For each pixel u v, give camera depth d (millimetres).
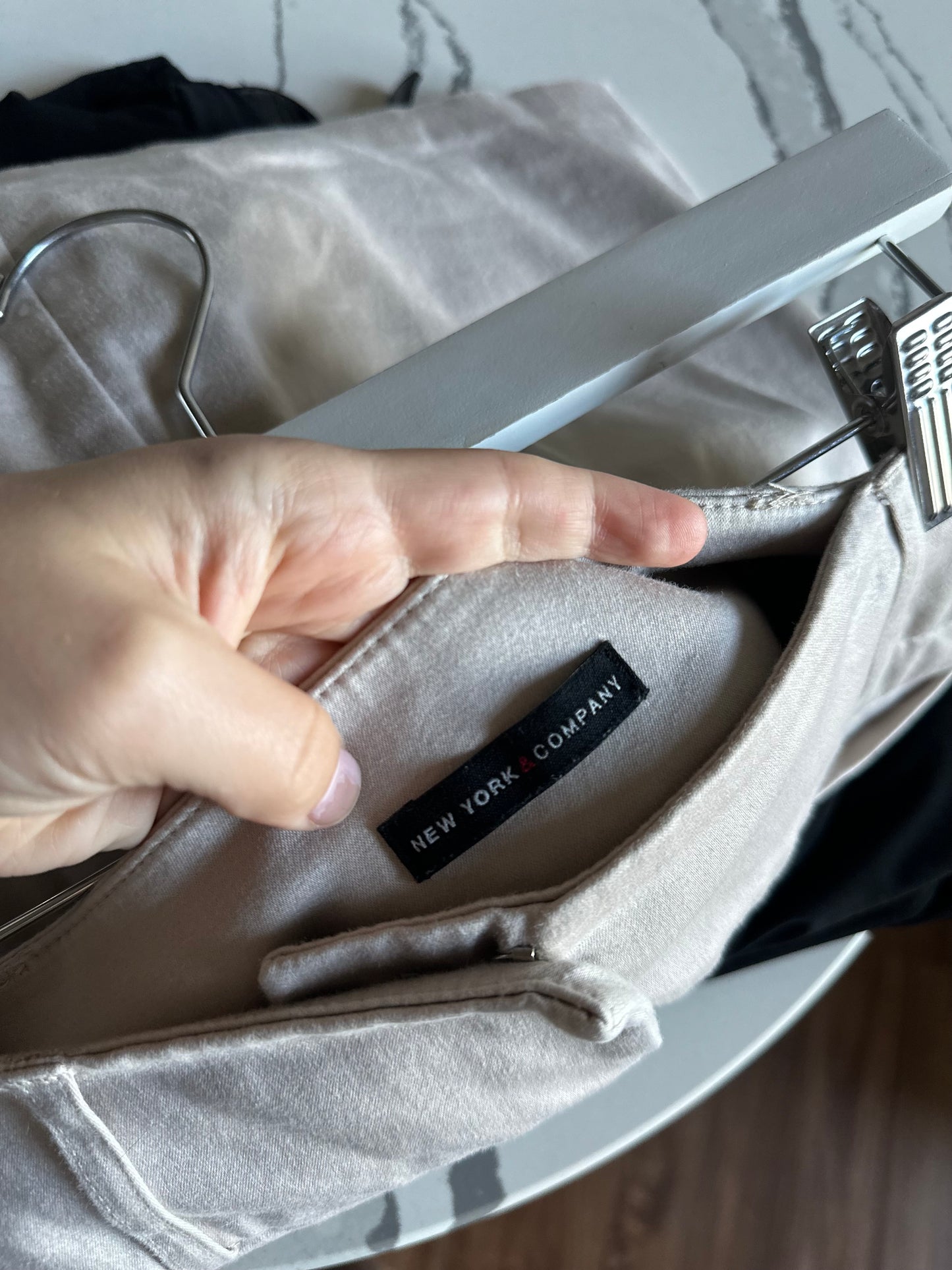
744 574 427
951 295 327
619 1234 1060
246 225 515
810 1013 1121
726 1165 1081
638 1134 584
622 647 356
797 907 569
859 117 682
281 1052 355
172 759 320
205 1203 399
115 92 680
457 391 374
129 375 480
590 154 604
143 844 367
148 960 379
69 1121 366
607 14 718
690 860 371
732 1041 594
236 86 711
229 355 487
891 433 378
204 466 329
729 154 687
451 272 572
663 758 361
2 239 493
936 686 530
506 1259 1052
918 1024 1110
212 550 333
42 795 342
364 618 372
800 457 386
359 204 562
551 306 380
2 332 474
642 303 375
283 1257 573
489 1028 363
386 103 715
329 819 351
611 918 363
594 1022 287
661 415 541
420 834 358
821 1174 1071
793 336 575
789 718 357
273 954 351
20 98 656
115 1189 387
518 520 338
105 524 322
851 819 593
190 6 718
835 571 352
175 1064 357
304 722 328
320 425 375
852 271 658
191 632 314
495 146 606
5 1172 388
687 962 441
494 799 355
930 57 692
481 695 353
